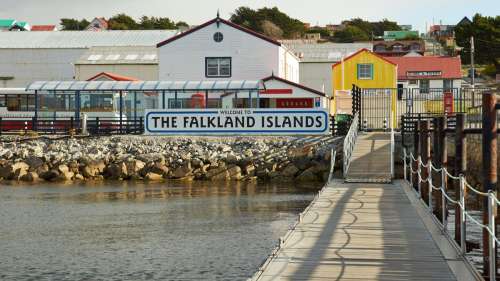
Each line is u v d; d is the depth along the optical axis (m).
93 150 49.50
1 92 58.91
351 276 14.61
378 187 31.67
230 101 59.38
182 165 47.44
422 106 59.97
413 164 32.84
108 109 57.06
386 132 47.97
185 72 66.75
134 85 54.03
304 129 48.66
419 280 14.26
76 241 24.72
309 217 22.56
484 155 14.95
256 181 45.81
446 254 16.75
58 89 54.25
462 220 16.72
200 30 66.62
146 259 21.66
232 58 66.31
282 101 60.94
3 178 48.22
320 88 78.56
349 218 22.34
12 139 51.62
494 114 14.88
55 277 19.50
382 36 190.12
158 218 29.75
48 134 52.53
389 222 21.53
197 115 49.81
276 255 16.67
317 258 16.36
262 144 48.09
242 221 28.73
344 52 81.25
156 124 50.34
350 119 49.94
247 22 181.00
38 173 48.12
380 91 57.94
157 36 91.50
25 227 27.72
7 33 91.19
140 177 47.53
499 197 26.55
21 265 21.02
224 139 48.91
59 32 91.81
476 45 147.00
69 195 38.34
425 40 164.38
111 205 34.06
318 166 46.28
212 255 22.14
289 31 181.00
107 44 88.62
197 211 31.75
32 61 88.06
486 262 14.99
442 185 21.50
